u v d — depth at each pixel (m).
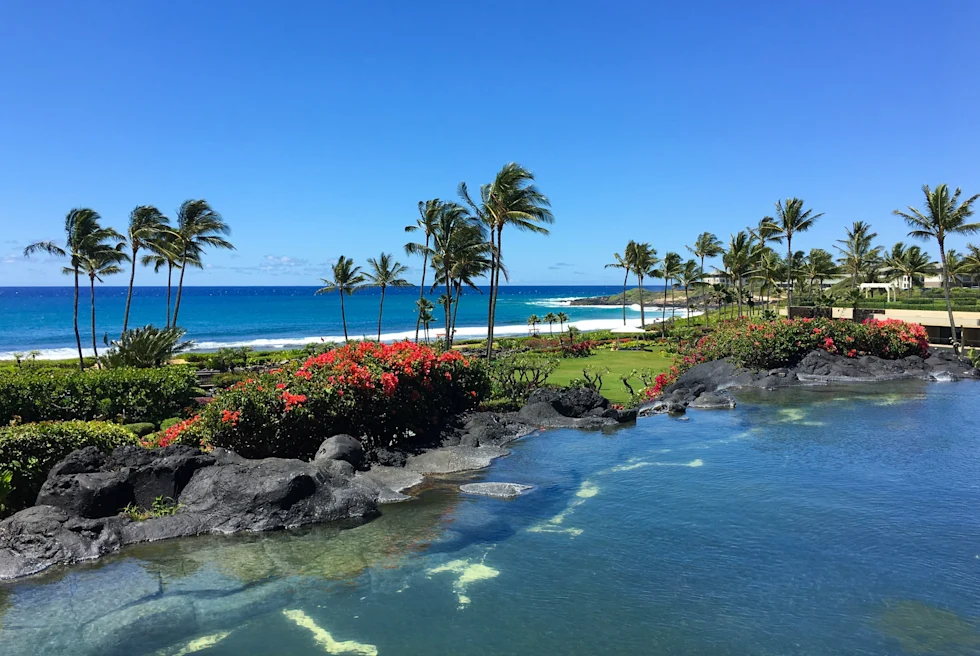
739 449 15.72
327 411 14.45
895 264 72.62
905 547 9.67
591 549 9.66
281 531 10.41
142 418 19.45
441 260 38.91
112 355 26.91
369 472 13.65
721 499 11.95
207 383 31.31
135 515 10.40
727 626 7.39
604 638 7.12
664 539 10.05
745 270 62.81
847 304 61.72
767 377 25.50
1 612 7.64
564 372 33.03
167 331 28.52
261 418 13.71
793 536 10.13
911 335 30.89
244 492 10.70
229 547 9.73
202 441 13.56
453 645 6.98
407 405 16.30
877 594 8.17
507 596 8.15
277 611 7.74
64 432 11.52
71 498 9.96
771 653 6.81
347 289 55.72
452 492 12.59
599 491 12.55
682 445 16.23
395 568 9.02
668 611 7.74
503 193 29.20
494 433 16.89
